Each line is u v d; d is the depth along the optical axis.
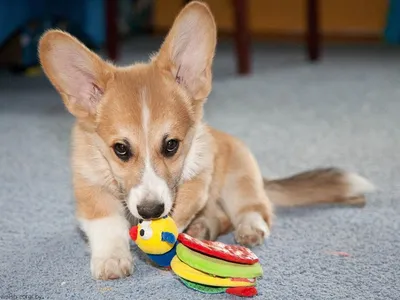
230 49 3.39
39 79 2.50
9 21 2.42
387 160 1.48
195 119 1.12
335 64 2.87
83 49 1.08
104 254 1.04
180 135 1.07
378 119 1.82
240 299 0.98
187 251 0.98
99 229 1.07
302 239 1.14
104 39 2.93
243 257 0.98
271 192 1.26
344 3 3.62
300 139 1.63
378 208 1.25
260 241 1.12
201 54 1.12
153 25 3.93
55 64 1.09
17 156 1.53
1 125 1.79
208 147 1.13
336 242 1.13
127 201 1.04
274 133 1.68
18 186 1.36
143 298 0.98
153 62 1.12
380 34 3.59
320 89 2.30
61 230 1.18
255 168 1.20
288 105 2.04
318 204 1.28
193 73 1.12
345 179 1.27
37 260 1.08
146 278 1.03
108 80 1.08
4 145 1.61
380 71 2.65
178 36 1.11
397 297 0.98
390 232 1.16
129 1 3.78
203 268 0.97
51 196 1.31
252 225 1.14
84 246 1.12
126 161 1.05
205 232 1.13
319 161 1.48
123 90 1.07
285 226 1.19
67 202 1.28
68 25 2.74
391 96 2.15
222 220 1.19
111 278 1.03
